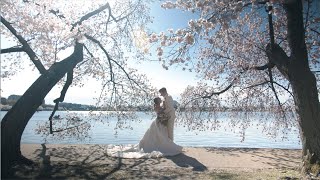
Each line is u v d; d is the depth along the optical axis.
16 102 10.12
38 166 9.59
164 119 12.20
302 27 9.38
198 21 7.59
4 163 9.09
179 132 29.31
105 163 10.16
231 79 14.04
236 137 24.98
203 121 14.39
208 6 7.98
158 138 12.12
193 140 22.77
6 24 10.27
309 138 8.93
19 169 9.13
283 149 13.26
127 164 10.03
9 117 9.77
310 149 8.89
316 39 12.43
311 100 9.05
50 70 10.75
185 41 7.94
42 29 10.17
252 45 13.27
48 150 12.44
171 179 8.10
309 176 8.44
